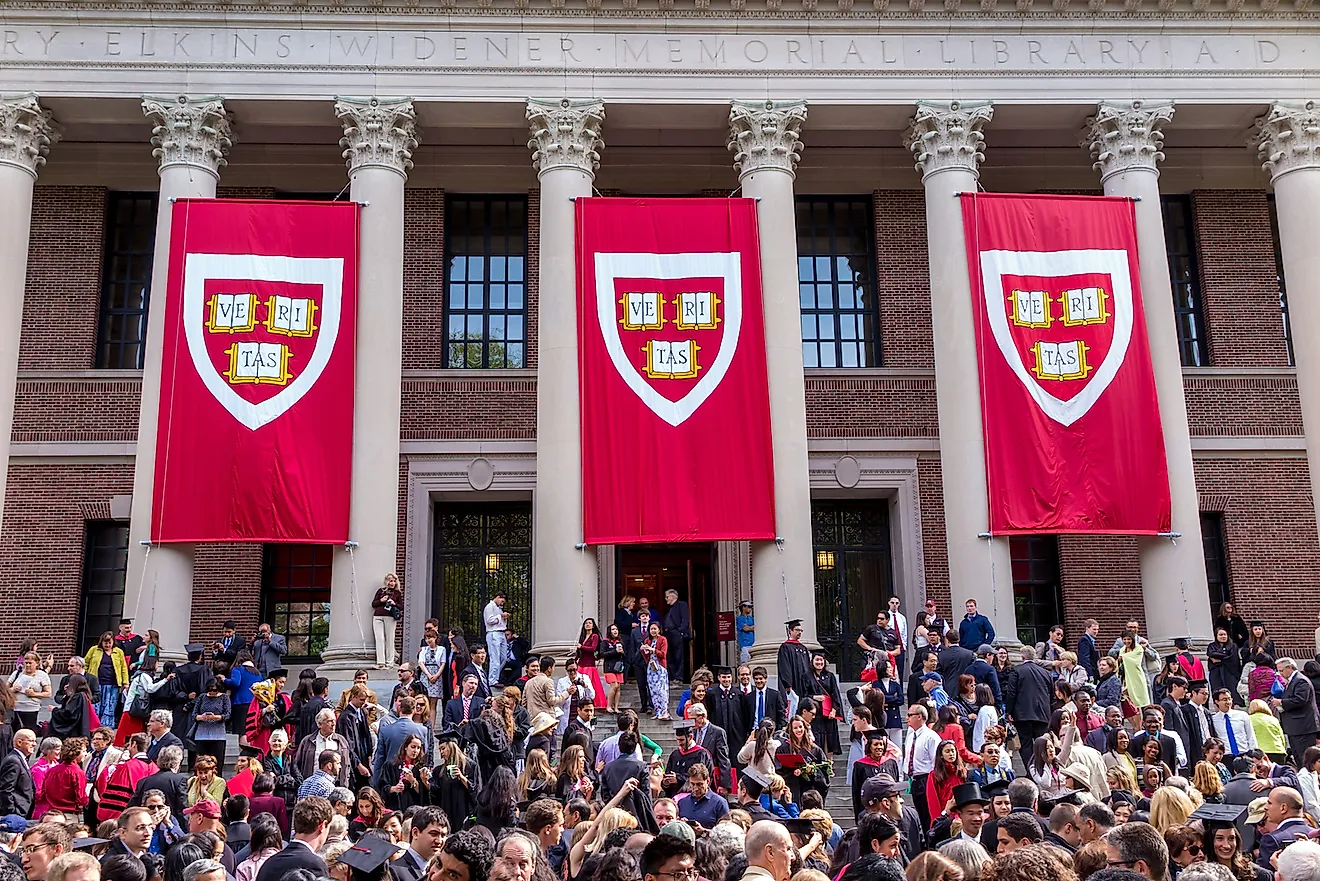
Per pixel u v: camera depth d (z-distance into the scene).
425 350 29.66
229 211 24.61
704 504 24.03
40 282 29.56
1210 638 24.42
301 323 24.38
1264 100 27.19
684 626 24.44
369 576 23.88
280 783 13.20
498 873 7.07
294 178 30.36
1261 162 28.66
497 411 29.28
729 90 26.75
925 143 26.75
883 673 20.73
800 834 10.45
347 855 8.48
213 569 28.17
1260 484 29.83
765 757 14.00
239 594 28.09
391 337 25.11
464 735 15.09
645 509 23.94
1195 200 31.19
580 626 23.92
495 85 26.39
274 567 28.86
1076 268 25.31
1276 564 29.44
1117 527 24.31
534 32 26.70
